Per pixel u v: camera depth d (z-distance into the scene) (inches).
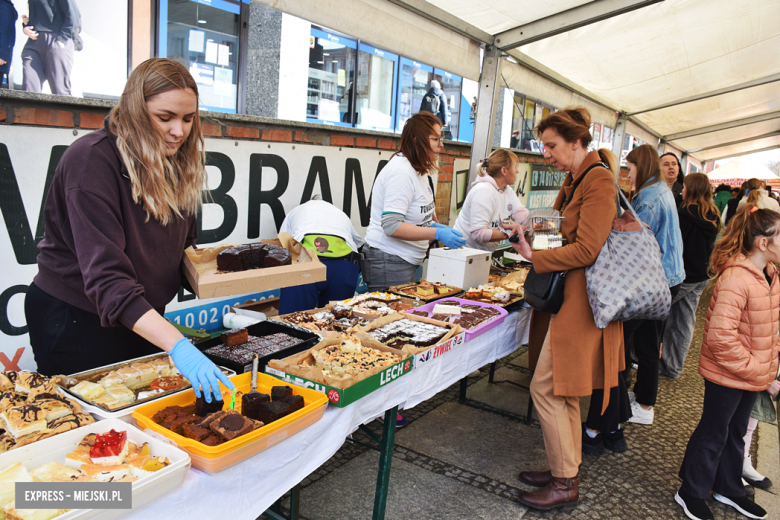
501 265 173.3
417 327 97.3
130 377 61.2
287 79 246.7
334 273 126.3
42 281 62.6
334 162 157.9
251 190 134.9
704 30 190.7
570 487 97.4
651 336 136.8
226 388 58.0
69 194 54.4
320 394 61.7
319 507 96.1
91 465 42.6
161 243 64.2
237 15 219.6
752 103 350.9
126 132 56.2
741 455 103.1
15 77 173.2
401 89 303.9
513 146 367.9
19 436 46.6
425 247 138.0
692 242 162.7
